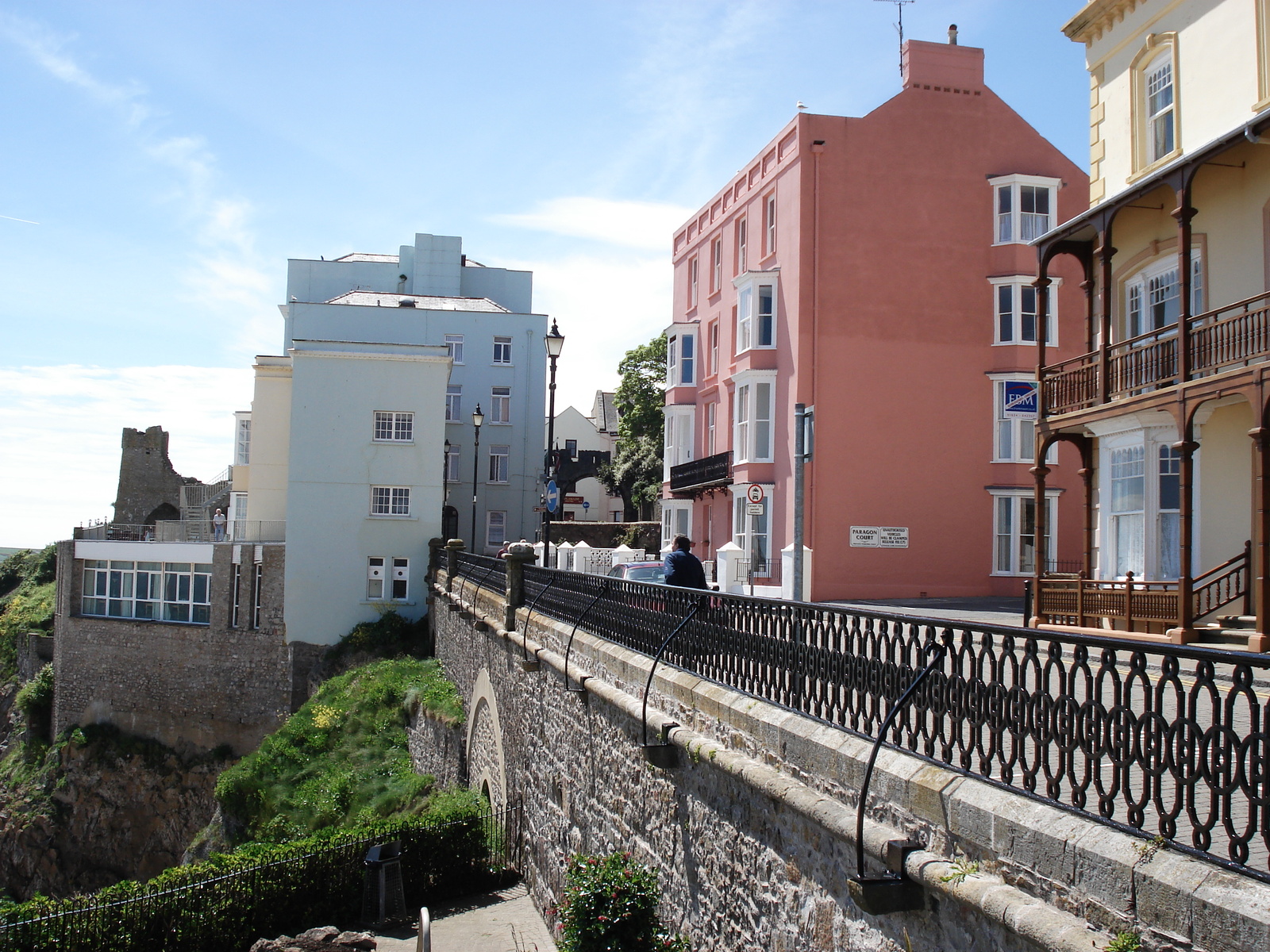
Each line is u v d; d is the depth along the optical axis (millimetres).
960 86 25922
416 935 13195
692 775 7531
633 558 24547
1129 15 14945
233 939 13336
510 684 15492
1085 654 4031
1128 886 3553
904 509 24719
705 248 32844
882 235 25219
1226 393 10906
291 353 36875
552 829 12219
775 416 26109
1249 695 3285
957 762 4934
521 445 47906
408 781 22281
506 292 56344
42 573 57531
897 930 4785
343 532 34500
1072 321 25625
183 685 35094
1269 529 10352
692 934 7414
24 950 12031
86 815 34500
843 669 5828
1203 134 13336
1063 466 25266
